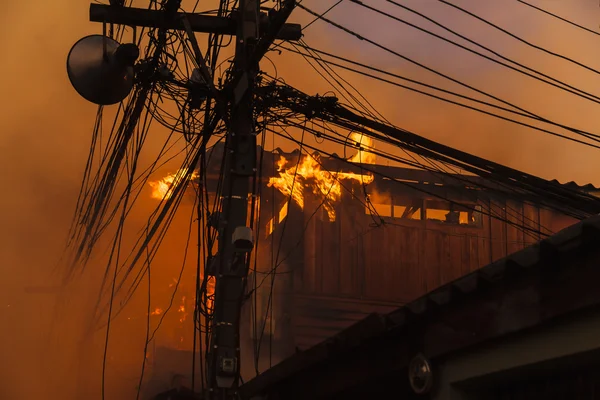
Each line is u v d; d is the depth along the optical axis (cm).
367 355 1254
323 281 3559
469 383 1084
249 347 3391
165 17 1795
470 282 1025
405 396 1252
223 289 1599
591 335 890
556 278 926
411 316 1126
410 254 3650
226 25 1823
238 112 1689
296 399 1455
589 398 946
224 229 1634
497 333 1001
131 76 1780
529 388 1038
